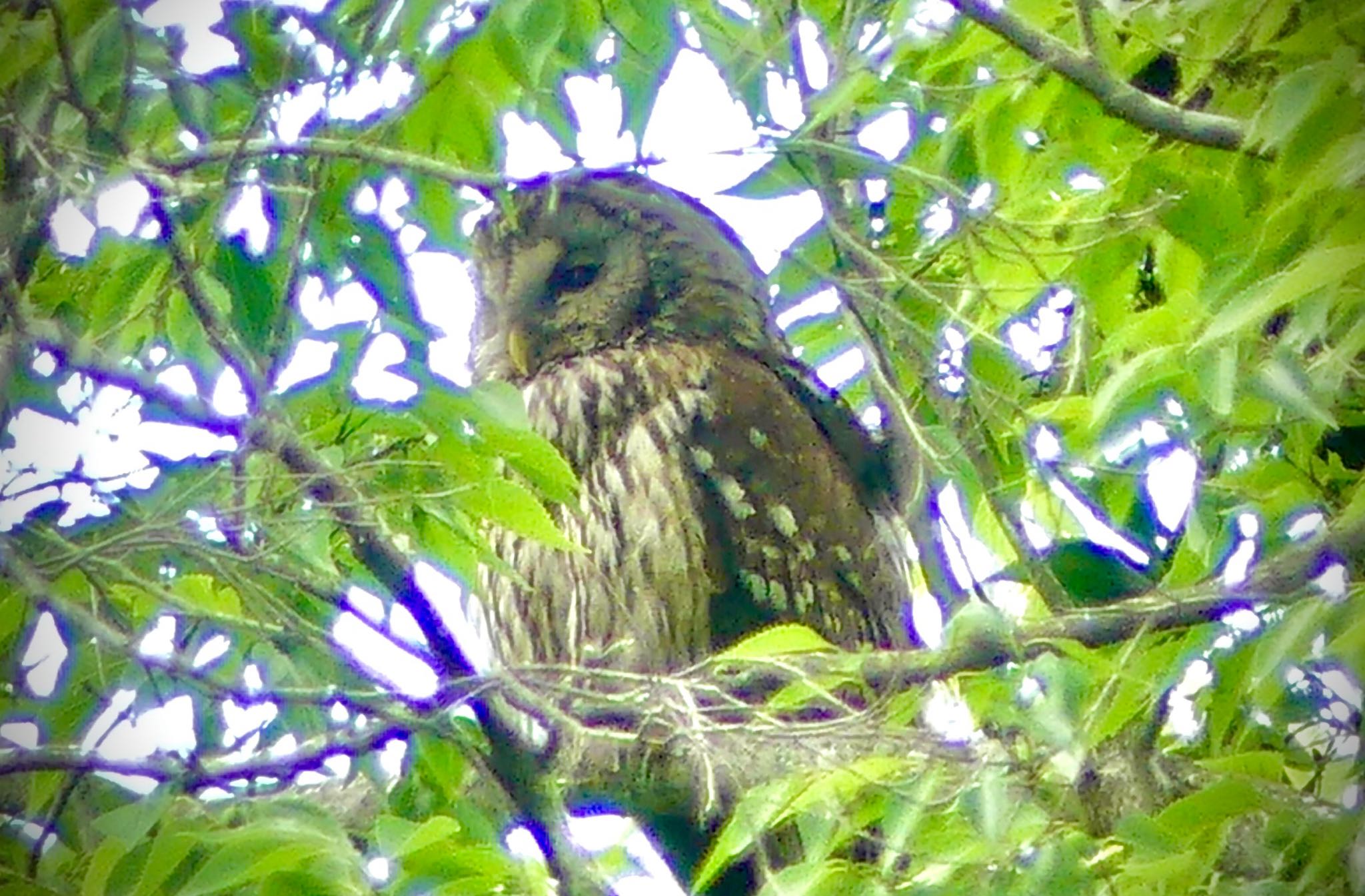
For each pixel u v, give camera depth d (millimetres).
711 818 7406
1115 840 6484
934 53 8102
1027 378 8656
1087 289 7746
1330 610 5852
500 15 7863
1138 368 6602
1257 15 6750
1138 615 6223
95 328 6910
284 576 6172
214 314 6125
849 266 8500
